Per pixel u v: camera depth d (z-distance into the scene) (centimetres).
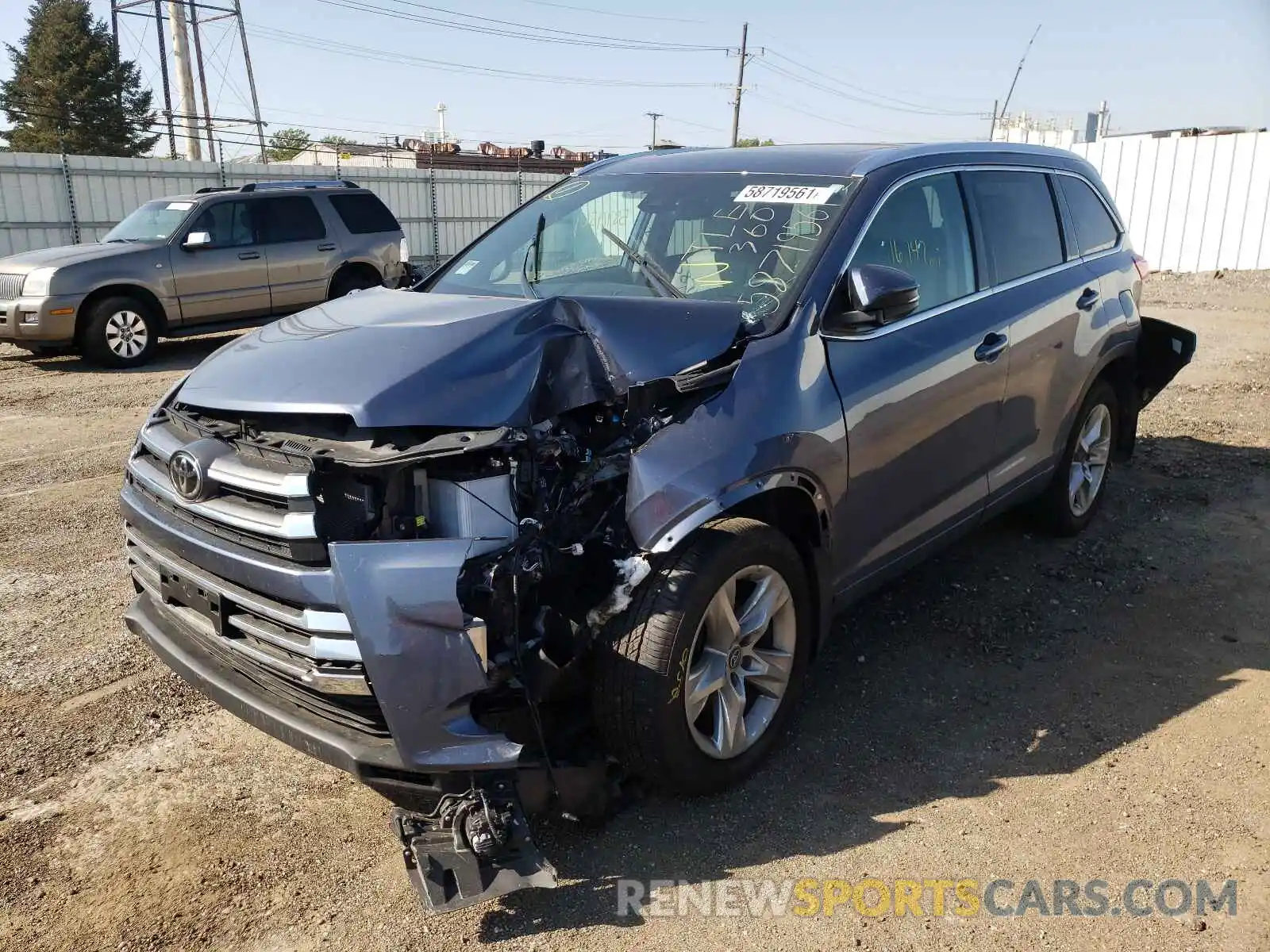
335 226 1366
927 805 328
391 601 259
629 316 318
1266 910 280
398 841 310
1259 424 804
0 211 1795
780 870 297
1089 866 298
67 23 5394
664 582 300
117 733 375
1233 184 1886
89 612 479
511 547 276
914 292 353
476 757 267
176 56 3291
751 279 368
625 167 468
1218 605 475
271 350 328
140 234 1268
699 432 311
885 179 398
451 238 2584
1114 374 560
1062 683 406
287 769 354
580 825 319
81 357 1266
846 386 354
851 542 368
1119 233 568
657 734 300
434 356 291
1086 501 557
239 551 284
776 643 345
